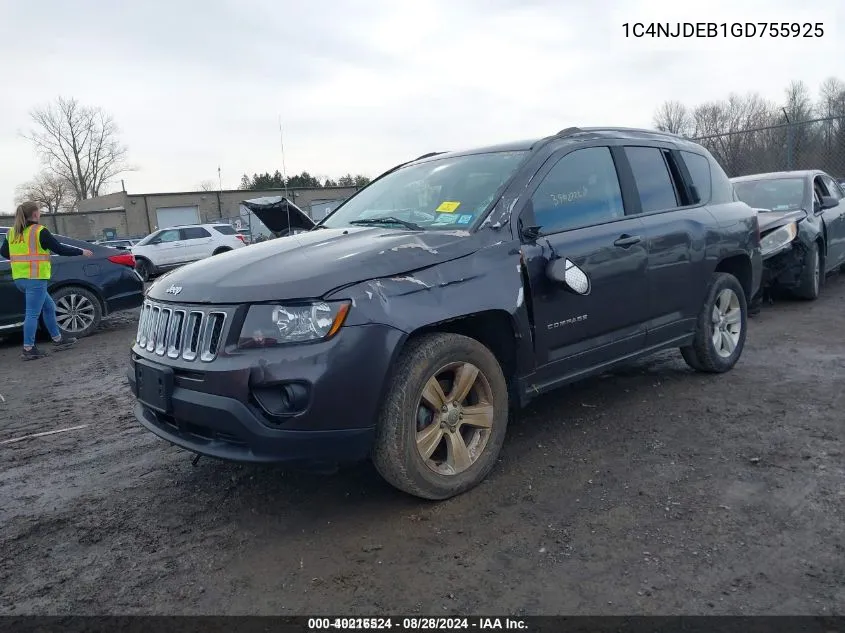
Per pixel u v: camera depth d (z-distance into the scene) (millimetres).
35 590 2803
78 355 8117
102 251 9594
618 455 3830
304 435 2883
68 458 4383
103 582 2836
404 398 3082
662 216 4562
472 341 3359
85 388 6371
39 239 7836
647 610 2445
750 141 14523
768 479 3424
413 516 3229
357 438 2984
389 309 3014
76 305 9258
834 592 2492
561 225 3893
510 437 4195
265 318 2906
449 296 3219
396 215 4066
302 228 4816
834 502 3150
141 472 4035
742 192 9234
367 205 4449
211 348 3002
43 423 5246
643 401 4754
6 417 5480
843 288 9352
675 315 4691
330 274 2979
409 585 2682
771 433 4031
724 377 5238
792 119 14766
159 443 4555
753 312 7727
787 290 8352
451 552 2900
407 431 3107
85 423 5184
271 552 3000
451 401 3344
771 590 2521
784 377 5172
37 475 4105
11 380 6926
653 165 4707
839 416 4254
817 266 8516
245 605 2621
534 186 3822
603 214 4168
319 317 2893
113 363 7492
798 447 3799
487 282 3377
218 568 2896
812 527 2945
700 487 3377
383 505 3363
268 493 3605
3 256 8219
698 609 2434
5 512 3580
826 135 13797
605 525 3049
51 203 74000
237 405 2875
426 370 3152
